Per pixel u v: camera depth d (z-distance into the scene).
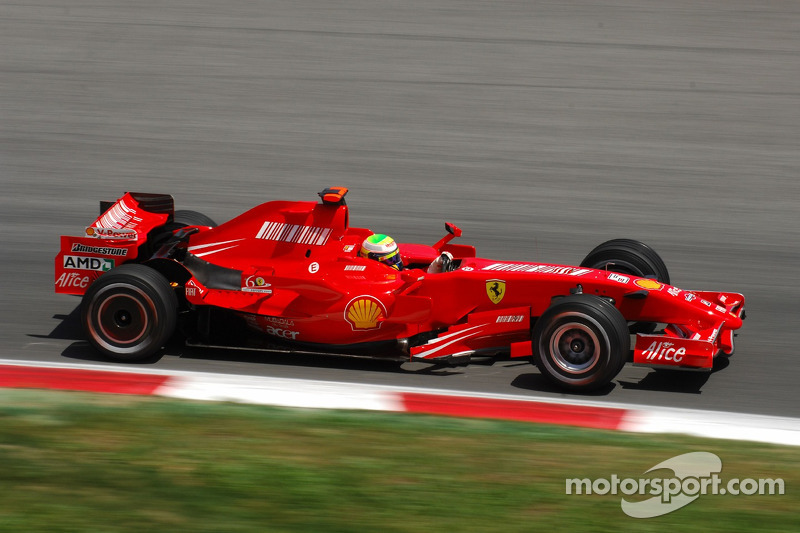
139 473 19.23
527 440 21.67
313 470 19.61
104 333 26.28
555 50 65.06
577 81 59.91
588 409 24.23
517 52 64.50
